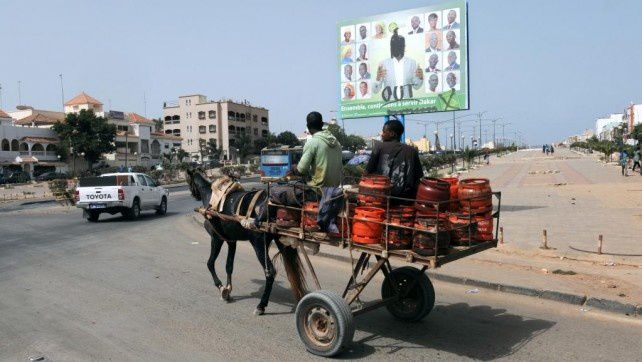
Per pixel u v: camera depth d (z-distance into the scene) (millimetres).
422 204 5086
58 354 5520
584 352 5414
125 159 79000
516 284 7770
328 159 6336
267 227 6281
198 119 112938
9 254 12055
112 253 11977
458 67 16047
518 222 14000
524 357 5301
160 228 17016
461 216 5246
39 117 78250
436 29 16297
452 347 5617
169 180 58750
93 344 5809
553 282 7855
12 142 65438
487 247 5543
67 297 7867
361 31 17500
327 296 5324
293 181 6312
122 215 20734
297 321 5617
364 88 17547
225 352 5543
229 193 7273
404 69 16859
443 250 5074
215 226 7355
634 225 12852
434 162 45688
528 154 103375
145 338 5992
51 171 68188
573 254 9727
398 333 6098
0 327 6449
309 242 5996
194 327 6375
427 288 6316
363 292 7984
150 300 7656
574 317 6602
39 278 9273
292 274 6500
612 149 50531
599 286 7590
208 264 7711
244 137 110625
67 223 19203
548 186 26203
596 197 19984
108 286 8570
